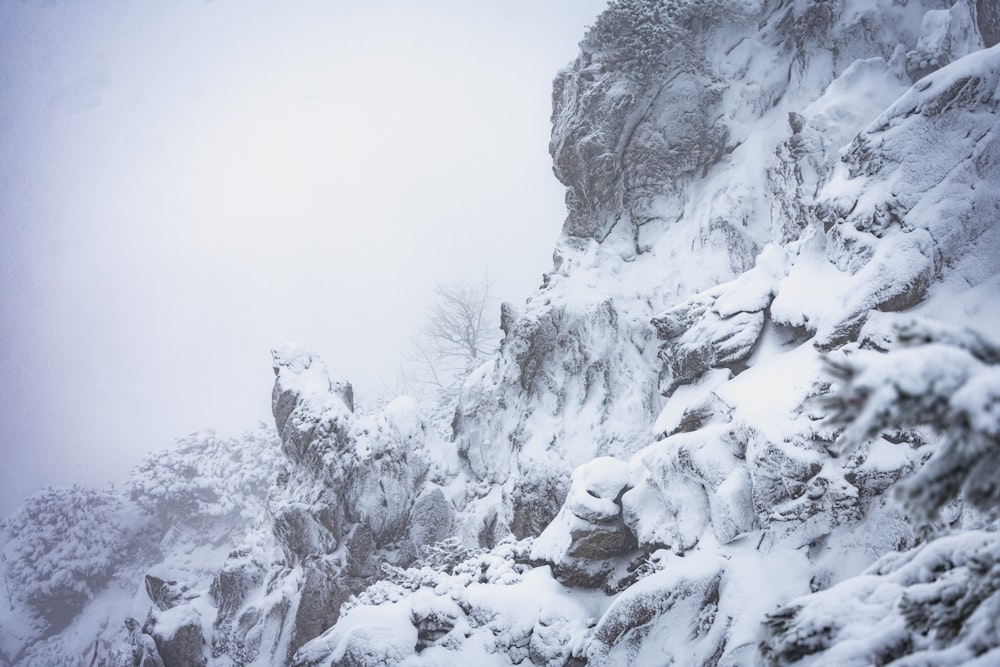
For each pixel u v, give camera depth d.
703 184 21.30
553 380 19.27
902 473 8.88
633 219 21.50
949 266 10.48
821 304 11.91
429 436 20.83
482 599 12.47
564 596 12.31
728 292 14.26
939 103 11.44
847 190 12.27
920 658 2.54
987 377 1.77
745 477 10.66
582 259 21.23
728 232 19.62
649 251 20.91
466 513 19.27
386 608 12.58
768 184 19.97
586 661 10.84
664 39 21.84
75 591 38.41
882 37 20.62
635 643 10.17
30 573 39.19
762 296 13.49
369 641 11.73
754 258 19.31
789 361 11.96
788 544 9.62
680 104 21.61
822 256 12.64
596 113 21.92
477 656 11.83
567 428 18.53
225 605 20.16
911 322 2.04
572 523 12.70
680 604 10.05
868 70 18.61
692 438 11.71
